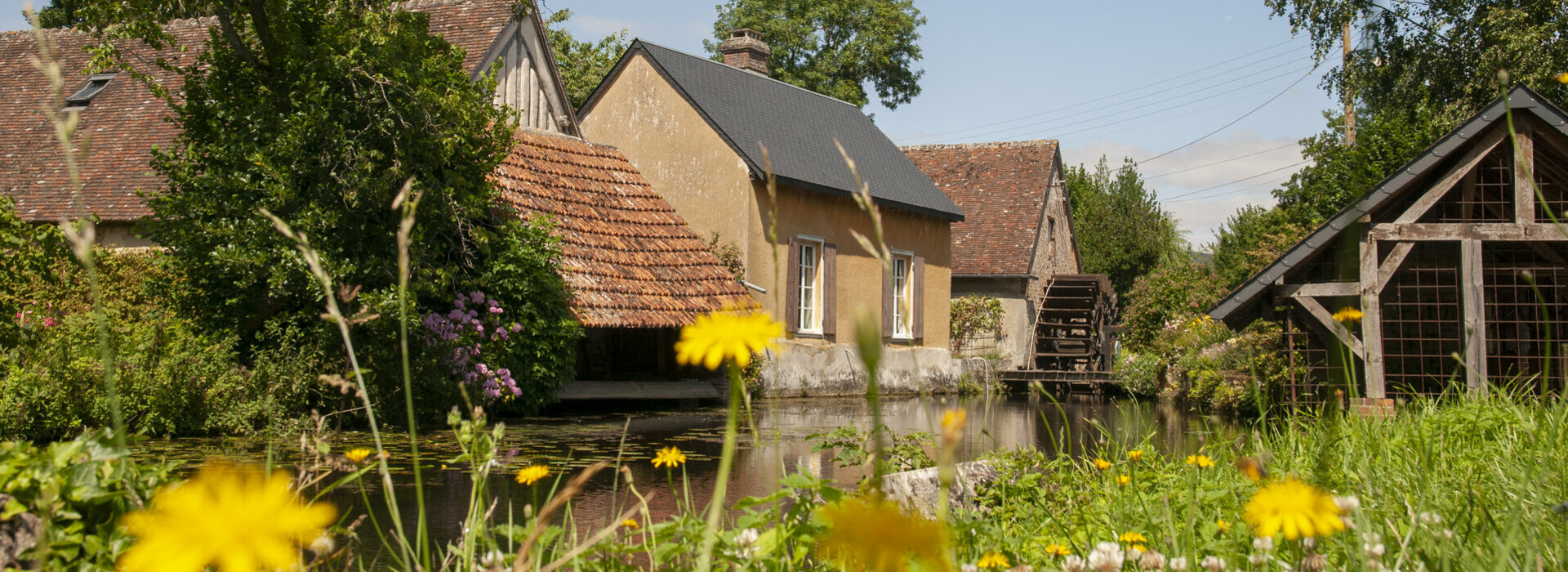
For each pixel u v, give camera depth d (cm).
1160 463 541
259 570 184
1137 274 4081
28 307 1243
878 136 2553
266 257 1107
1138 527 374
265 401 1038
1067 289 2897
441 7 1983
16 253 969
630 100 2028
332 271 1109
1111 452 574
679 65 2042
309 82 1167
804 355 1975
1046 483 478
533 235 1373
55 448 248
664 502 683
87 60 1964
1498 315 1305
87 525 246
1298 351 1341
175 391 995
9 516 231
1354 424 560
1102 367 2889
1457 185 1286
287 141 1126
